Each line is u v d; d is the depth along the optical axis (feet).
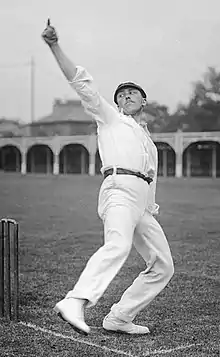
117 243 13.10
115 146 13.80
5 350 14.16
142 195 13.71
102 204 13.74
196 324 16.69
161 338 15.25
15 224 16.42
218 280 20.93
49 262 22.91
